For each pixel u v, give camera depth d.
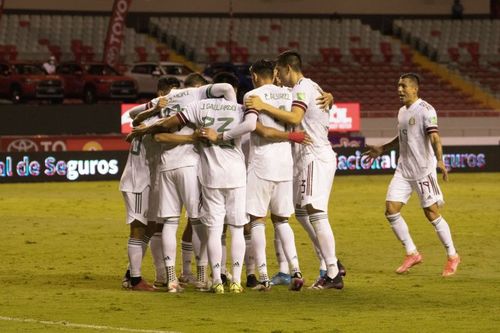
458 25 132.25
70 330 21.55
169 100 27.19
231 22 116.94
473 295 26.56
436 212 30.97
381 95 117.12
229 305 24.89
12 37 118.81
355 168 82.38
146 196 27.41
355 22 131.00
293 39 127.94
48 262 34.12
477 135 102.88
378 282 29.17
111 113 86.88
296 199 27.88
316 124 27.39
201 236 27.34
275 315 23.45
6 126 83.81
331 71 121.12
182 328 21.73
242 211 26.69
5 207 56.38
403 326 21.92
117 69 108.38
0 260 34.62
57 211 54.09
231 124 26.31
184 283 28.69
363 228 45.34
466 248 37.91
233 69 104.12
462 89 119.88
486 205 57.28
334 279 27.55
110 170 77.19
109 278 30.20
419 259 31.16
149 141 27.41
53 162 75.38
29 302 25.44
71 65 106.44
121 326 22.00
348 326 21.94
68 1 126.06
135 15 129.38
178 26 126.75
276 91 26.89
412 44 130.00
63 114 85.56
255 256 27.31
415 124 30.94
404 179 31.22
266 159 26.72
